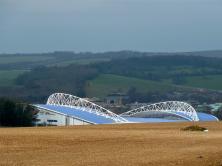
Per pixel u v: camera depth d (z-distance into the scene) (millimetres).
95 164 81250
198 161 87062
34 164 80625
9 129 162375
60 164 80875
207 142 117750
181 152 98062
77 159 86688
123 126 190375
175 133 142875
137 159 87438
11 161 83438
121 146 107500
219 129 172625
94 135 130750
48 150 98938
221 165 84750
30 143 110188
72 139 119500
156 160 86750
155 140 120562
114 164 81375
